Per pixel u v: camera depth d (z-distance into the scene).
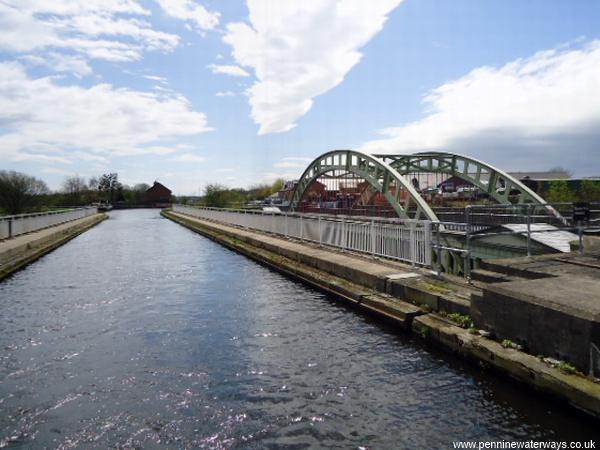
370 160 24.83
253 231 26.14
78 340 8.08
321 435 4.86
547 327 5.45
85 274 15.20
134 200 114.75
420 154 32.44
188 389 6.01
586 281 6.74
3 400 5.73
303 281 13.20
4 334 8.42
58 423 5.16
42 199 56.72
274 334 8.30
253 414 5.34
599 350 4.79
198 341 7.97
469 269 9.52
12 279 14.23
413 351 7.23
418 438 4.75
